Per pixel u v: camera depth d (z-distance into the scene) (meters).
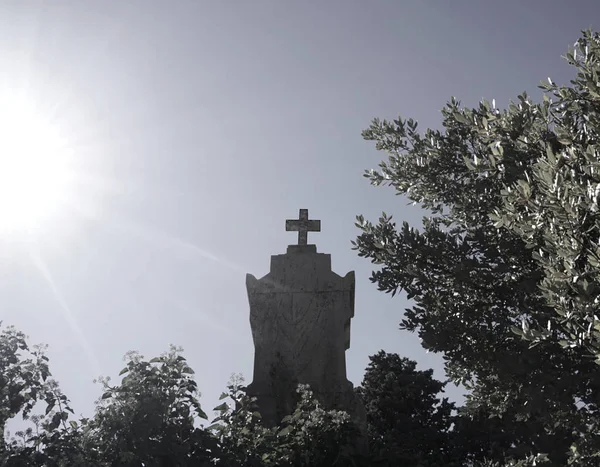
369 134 16.72
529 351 12.02
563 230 10.45
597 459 11.02
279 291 16.75
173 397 11.80
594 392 11.48
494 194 14.59
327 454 13.03
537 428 13.25
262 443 12.52
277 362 16.20
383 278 14.88
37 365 11.70
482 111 13.64
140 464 11.16
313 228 17.44
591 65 11.61
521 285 12.99
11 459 10.80
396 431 29.86
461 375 15.76
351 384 15.86
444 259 14.34
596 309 9.73
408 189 15.89
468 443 26.78
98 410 11.50
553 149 12.50
